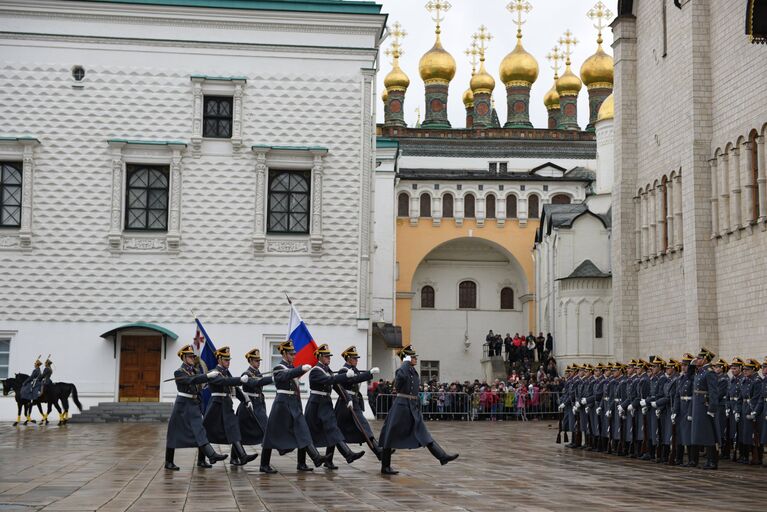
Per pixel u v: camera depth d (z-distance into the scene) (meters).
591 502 14.94
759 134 32.28
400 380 18.89
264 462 19.11
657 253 40.31
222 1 40.34
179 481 17.38
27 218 39.44
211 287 39.94
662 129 39.81
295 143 40.50
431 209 71.38
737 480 19.38
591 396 26.95
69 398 38.97
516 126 82.81
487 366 68.62
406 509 13.77
